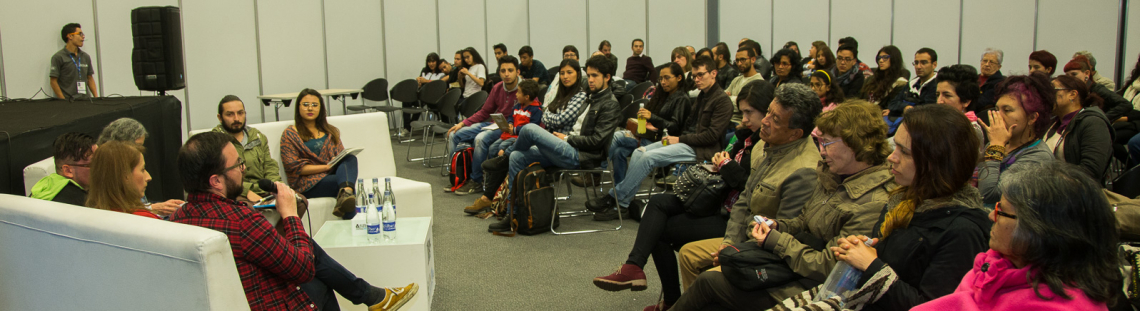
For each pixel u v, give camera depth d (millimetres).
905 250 1386
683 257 2158
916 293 1343
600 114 3904
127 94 7090
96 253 1511
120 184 1818
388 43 8555
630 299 2725
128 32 7031
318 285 1990
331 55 8250
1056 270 974
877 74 4273
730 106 3854
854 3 8961
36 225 1610
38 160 2666
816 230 1733
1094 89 4344
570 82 4230
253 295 1607
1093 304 969
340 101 8398
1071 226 953
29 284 1675
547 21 9180
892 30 8922
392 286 2490
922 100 4000
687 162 3893
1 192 2375
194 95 7445
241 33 7664
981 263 1103
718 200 2355
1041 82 2146
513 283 2947
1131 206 1684
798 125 1977
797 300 1479
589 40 9367
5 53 6375
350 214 3318
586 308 2639
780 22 9312
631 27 9492
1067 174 985
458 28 8859
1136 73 4562
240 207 1631
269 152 3553
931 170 1374
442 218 4215
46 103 4113
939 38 8828
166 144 4457
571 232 3785
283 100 7172
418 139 8016
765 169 2078
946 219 1360
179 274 1400
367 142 4027
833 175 1748
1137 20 8273
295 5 7957
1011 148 2252
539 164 3830
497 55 8008
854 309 1379
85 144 2191
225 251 1426
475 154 4945
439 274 3092
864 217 1582
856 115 1644
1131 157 3736
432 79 8391
